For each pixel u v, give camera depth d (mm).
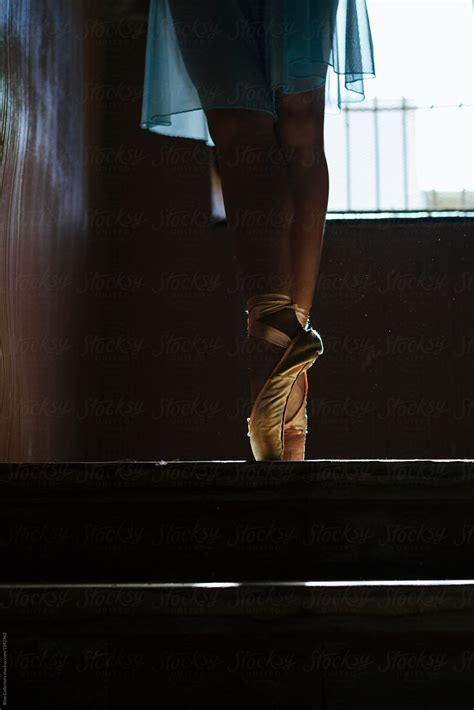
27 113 2770
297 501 1376
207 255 4633
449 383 4441
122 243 4641
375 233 4562
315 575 1360
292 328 1638
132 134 4711
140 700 1141
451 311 4500
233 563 1363
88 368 4238
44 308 3178
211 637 1153
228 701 1143
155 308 4590
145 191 4676
